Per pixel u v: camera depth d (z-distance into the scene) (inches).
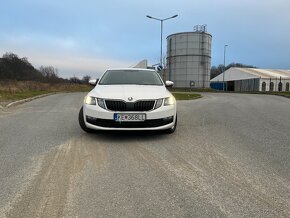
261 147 237.1
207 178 168.2
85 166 188.1
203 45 2170.3
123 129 248.8
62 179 165.8
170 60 2241.6
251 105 625.0
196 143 249.0
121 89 269.4
